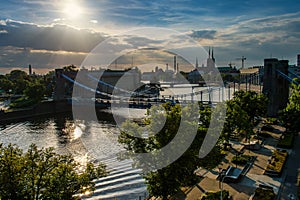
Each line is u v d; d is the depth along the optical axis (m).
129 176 57.16
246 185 47.12
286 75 115.44
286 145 68.44
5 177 26.16
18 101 180.38
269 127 87.31
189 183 38.44
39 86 180.00
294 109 71.06
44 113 165.50
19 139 100.44
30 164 28.47
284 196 42.78
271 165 54.44
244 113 61.22
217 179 49.66
